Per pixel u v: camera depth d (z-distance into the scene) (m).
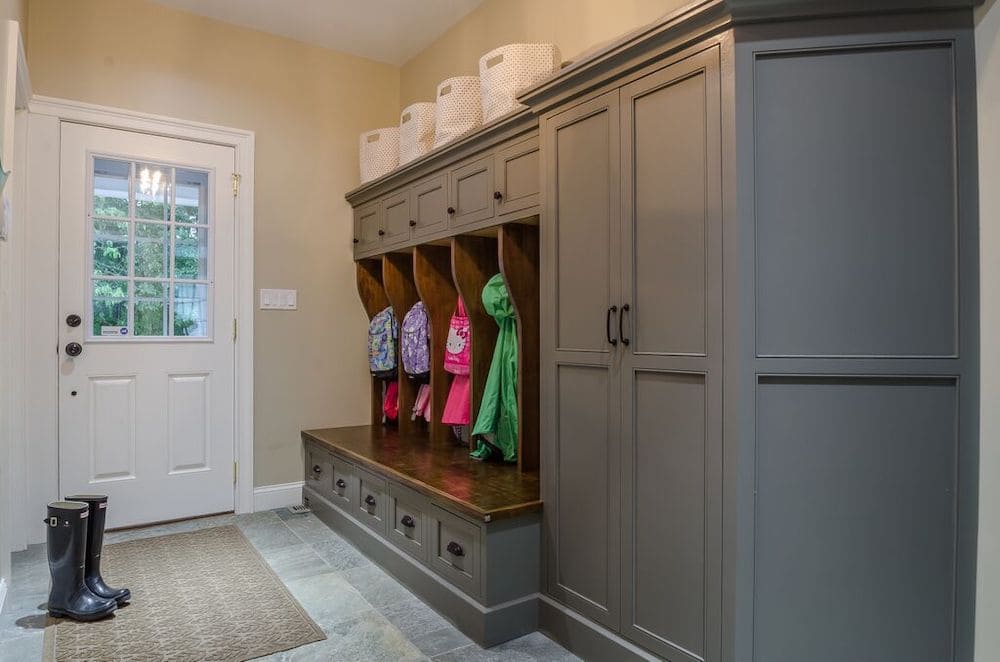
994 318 1.42
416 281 3.08
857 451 1.50
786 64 1.52
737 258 1.52
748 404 1.52
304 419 3.58
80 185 2.95
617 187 1.83
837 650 1.51
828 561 1.51
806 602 1.52
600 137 1.89
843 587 1.51
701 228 1.60
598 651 1.86
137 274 3.11
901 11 1.47
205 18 3.29
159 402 3.16
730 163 1.53
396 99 3.92
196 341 3.26
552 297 2.07
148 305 3.14
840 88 1.50
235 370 3.37
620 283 1.82
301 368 3.57
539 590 2.10
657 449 1.72
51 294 2.88
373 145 3.56
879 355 1.49
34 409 2.84
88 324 2.97
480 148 2.55
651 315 1.73
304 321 3.59
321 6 3.20
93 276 2.98
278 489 3.49
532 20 2.86
